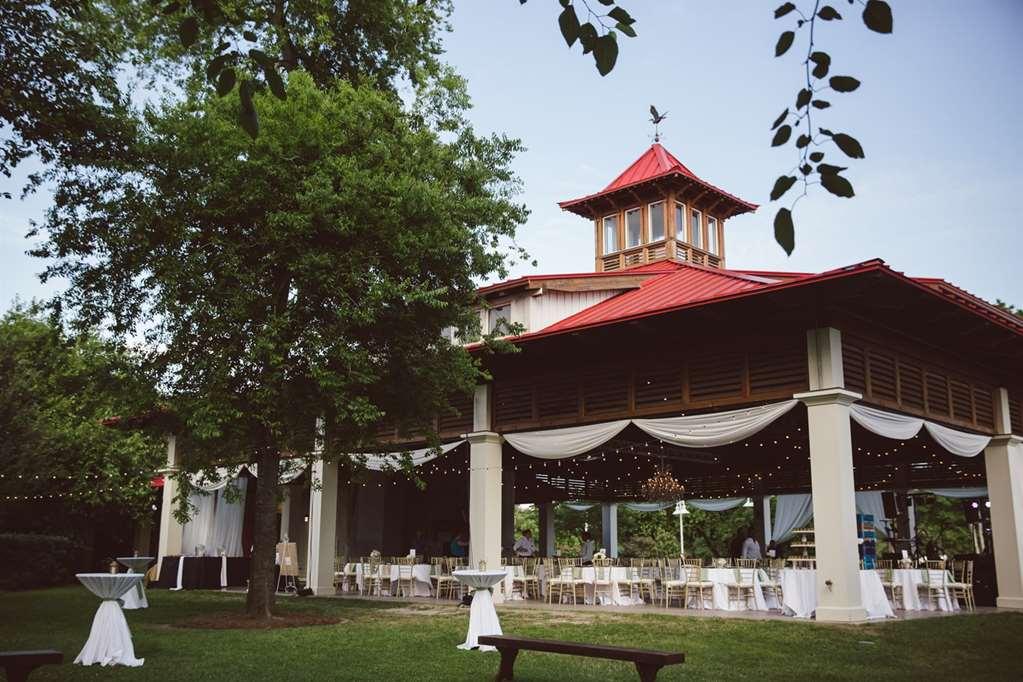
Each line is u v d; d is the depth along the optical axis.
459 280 13.60
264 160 11.55
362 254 12.10
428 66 16.56
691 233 22.98
